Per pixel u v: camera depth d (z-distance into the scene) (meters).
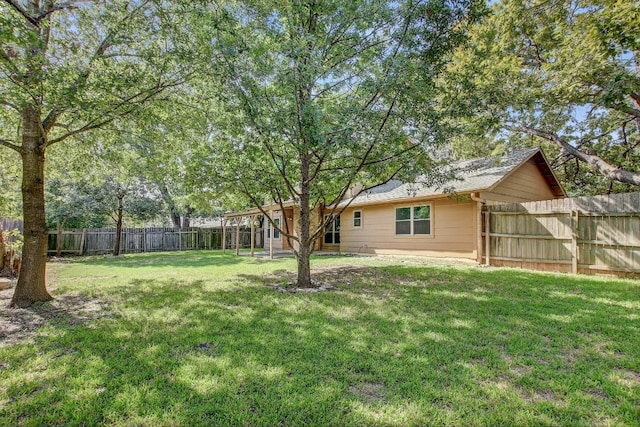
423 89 4.79
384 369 2.85
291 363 2.98
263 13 4.95
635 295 5.46
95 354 3.21
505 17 9.34
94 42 5.78
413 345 3.38
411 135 5.40
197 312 4.66
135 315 4.54
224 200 7.25
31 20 4.03
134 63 5.55
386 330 3.83
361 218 14.48
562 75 9.19
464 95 5.48
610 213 7.38
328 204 8.41
